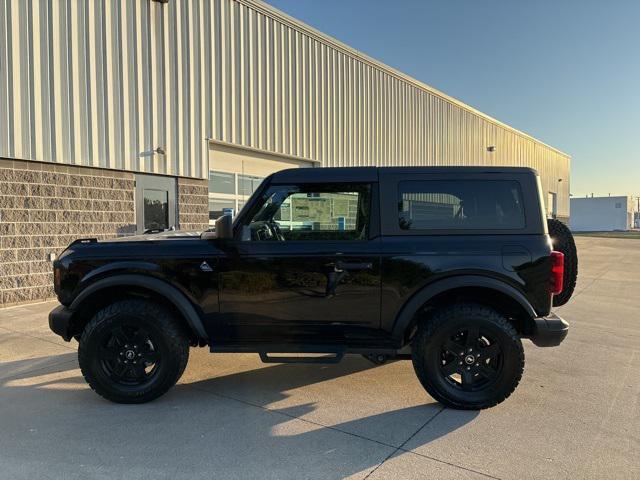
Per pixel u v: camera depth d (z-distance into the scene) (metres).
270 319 3.90
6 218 7.34
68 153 7.96
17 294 7.54
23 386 4.24
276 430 3.42
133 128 8.90
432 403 3.93
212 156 10.74
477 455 3.07
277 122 11.86
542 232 3.78
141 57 8.97
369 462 2.98
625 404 3.91
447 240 3.79
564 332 3.69
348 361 5.05
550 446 3.19
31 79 7.45
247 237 3.93
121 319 3.80
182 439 3.27
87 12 8.12
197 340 4.22
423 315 3.99
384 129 15.61
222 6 10.43
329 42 13.35
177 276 3.87
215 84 10.35
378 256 3.79
